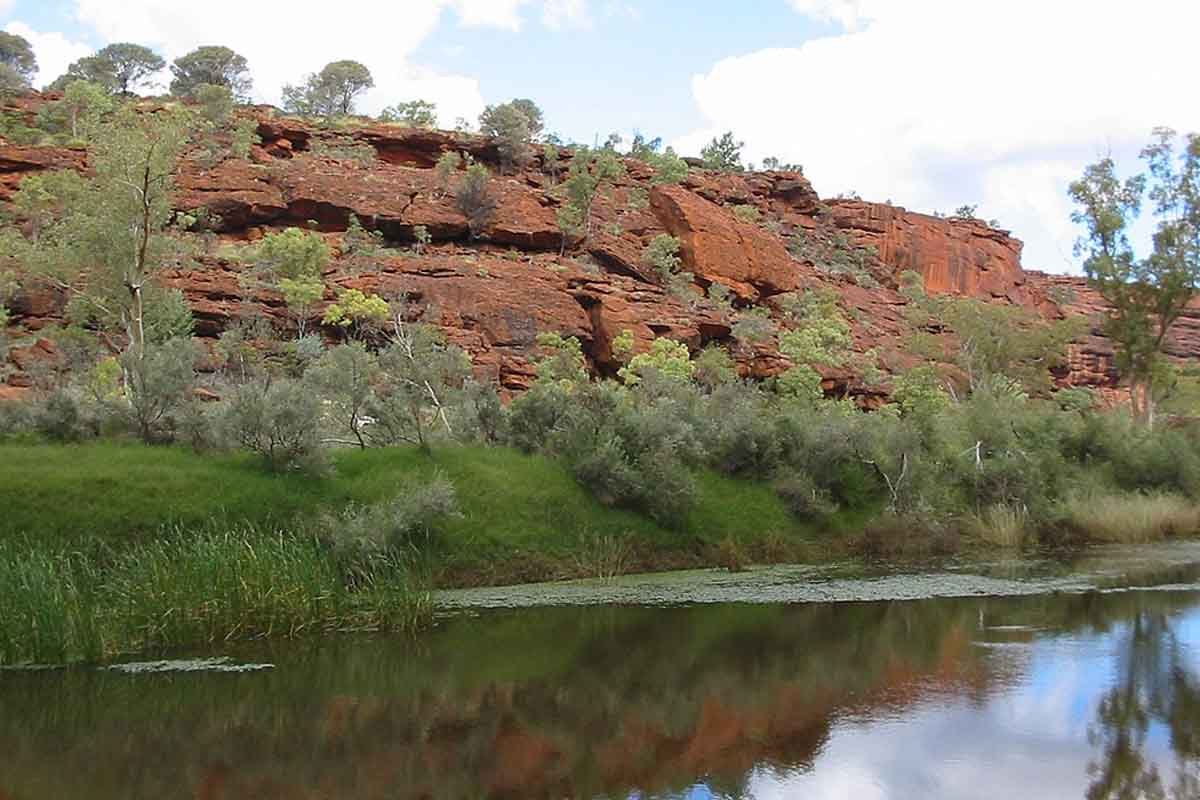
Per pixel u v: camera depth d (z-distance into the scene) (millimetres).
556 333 48250
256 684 10680
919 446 22141
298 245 47531
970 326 62281
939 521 21188
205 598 12242
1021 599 15328
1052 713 9641
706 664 11539
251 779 8109
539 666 11453
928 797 7570
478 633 12945
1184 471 26547
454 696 10344
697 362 46875
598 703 10117
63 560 12336
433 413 19188
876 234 91000
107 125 32438
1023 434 26078
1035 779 7926
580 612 14180
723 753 8633
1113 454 26734
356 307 41188
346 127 72062
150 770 8289
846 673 11156
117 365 26812
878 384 55344
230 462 15008
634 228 65812
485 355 46156
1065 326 63125
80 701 10031
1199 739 8875
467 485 16406
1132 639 12688
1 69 77125
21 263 38281
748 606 14703
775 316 64562
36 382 26781
